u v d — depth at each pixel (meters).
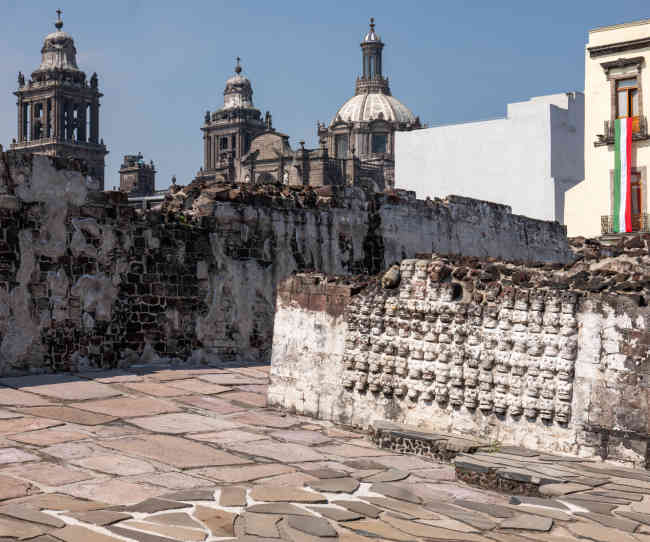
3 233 11.89
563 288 8.36
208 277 14.80
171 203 15.34
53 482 6.54
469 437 8.73
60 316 12.57
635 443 7.59
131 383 11.84
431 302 9.30
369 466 7.88
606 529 5.84
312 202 17.27
